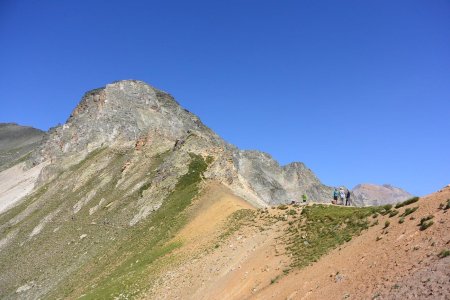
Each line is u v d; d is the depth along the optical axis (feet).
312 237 116.78
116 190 399.24
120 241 278.46
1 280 316.40
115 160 513.45
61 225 387.14
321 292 79.15
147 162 434.71
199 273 143.84
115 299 160.25
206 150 364.38
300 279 92.38
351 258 86.74
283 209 163.73
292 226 134.82
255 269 117.19
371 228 98.22
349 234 103.60
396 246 78.13
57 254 322.55
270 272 109.19
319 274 88.89
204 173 320.09
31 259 336.70
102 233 316.60
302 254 108.99
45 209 453.17
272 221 153.28
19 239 396.98
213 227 196.95
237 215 193.36
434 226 75.56
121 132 619.67
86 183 476.95
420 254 69.26
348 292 72.33
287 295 87.71
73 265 283.79
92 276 238.07
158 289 149.89
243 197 279.28
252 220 168.66
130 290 163.02
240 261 132.46
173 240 214.48
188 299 127.85
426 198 94.43
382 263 74.90
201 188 291.58
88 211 383.65
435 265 62.18
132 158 458.50
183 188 311.68
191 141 372.79
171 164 354.74
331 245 103.86
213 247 163.02
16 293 281.33
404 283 63.00
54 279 277.03
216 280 129.49
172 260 178.29
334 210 131.23
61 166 584.81
